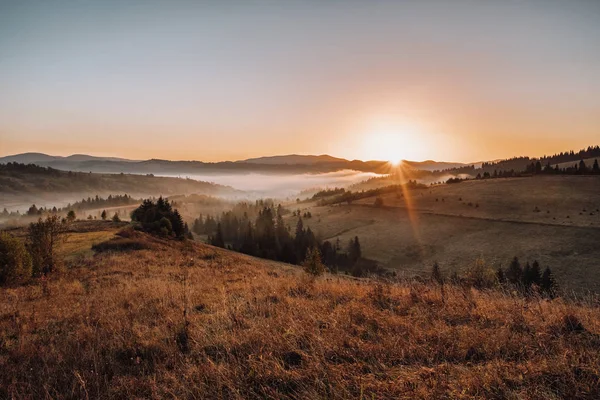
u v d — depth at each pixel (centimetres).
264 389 378
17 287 1446
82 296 1092
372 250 11812
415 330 509
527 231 10944
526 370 376
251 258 4866
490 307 627
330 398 349
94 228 4344
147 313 748
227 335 542
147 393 405
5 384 443
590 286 6950
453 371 385
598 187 14512
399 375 382
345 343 480
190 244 4466
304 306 669
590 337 472
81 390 409
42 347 559
